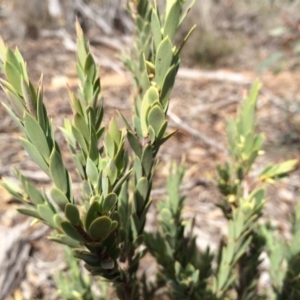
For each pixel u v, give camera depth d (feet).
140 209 0.41
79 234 0.33
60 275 0.71
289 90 2.79
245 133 0.57
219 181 0.60
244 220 0.52
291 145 2.01
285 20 1.97
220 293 0.56
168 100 0.37
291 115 2.34
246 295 0.66
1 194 1.67
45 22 4.76
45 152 0.33
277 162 1.87
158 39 0.36
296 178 1.75
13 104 0.32
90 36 4.63
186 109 2.61
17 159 1.97
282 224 1.46
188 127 2.19
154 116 0.36
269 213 1.54
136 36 0.49
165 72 0.36
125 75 3.15
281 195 1.65
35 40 4.52
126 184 0.41
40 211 0.38
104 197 0.33
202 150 2.04
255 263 0.64
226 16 4.83
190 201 1.64
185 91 2.95
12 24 4.69
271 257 0.62
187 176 1.80
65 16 5.04
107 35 4.78
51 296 1.21
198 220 1.51
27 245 1.39
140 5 0.47
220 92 2.91
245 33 4.47
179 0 0.35
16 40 4.50
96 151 0.35
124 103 2.69
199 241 1.38
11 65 0.31
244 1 5.00
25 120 0.31
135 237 0.42
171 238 0.59
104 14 5.07
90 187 0.35
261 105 2.57
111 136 0.34
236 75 3.20
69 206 0.31
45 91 2.96
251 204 0.51
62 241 0.39
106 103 2.68
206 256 0.60
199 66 3.62
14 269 1.26
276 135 2.12
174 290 0.56
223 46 3.74
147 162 0.39
